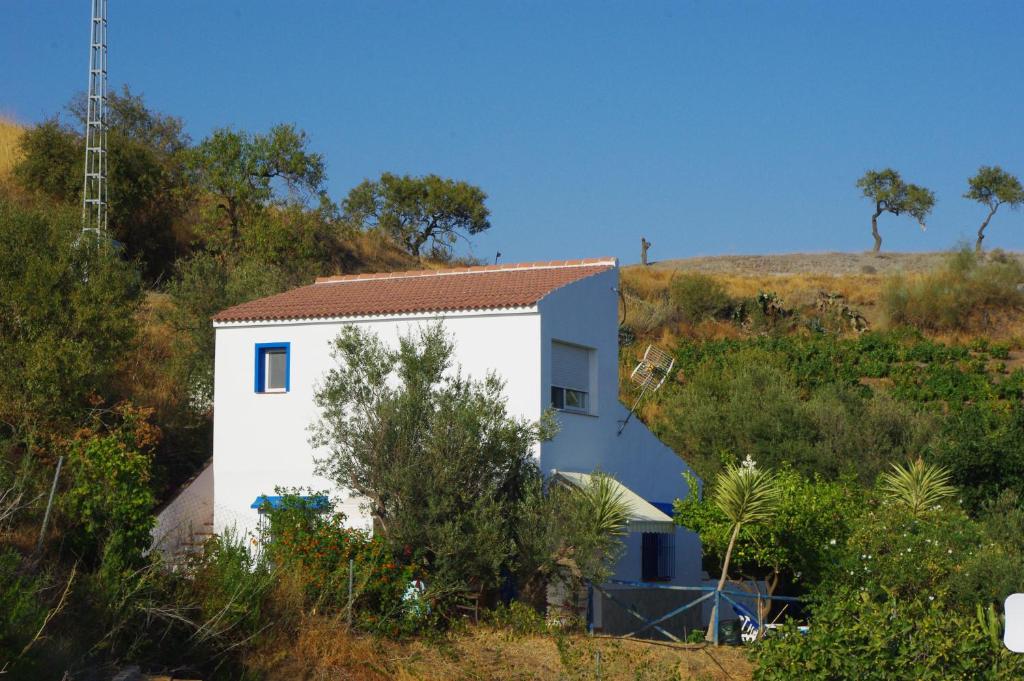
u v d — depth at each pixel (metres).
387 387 21.28
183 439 27.66
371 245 58.44
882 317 67.75
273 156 49.34
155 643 14.60
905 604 13.79
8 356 22.20
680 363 53.09
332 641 16.59
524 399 22.58
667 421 43.53
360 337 22.02
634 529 21.48
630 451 26.52
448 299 23.97
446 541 19.44
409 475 19.80
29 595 12.55
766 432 39.06
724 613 25.56
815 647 12.69
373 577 18.66
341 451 20.91
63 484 17.69
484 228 77.19
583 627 20.89
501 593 21.42
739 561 22.53
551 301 23.16
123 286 25.80
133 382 28.02
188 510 24.69
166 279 43.69
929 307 66.88
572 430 23.83
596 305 25.42
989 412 42.25
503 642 18.92
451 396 20.81
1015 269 70.31
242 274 36.09
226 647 15.30
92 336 23.50
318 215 52.78
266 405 24.89
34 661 11.98
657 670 17.69
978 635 12.53
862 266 95.88
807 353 55.94
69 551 15.49
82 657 13.05
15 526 15.47
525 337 22.67
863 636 12.62
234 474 25.00
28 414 21.44
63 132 44.72
